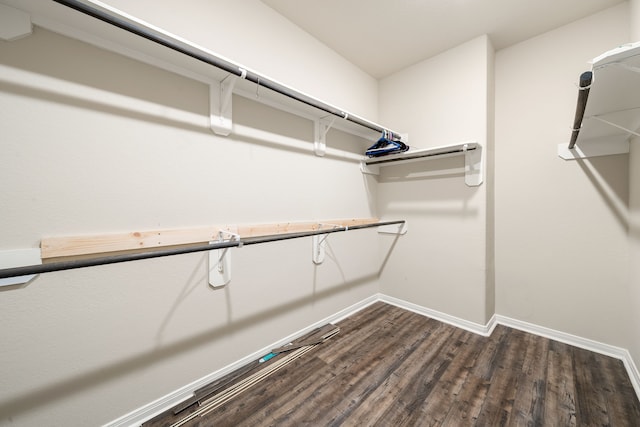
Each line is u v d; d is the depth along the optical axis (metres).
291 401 1.34
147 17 1.22
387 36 2.08
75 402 1.05
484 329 2.04
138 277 1.20
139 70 1.19
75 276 1.04
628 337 1.66
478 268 2.08
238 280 1.58
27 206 0.95
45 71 0.97
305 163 1.99
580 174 1.85
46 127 0.98
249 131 1.62
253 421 1.22
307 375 1.55
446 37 2.08
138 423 1.20
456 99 2.19
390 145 2.26
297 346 1.83
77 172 1.04
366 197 2.63
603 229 1.77
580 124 1.34
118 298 1.15
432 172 2.36
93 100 1.08
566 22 1.89
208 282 1.44
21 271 0.70
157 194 1.26
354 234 2.48
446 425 1.20
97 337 1.10
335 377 1.53
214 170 1.46
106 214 1.12
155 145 1.25
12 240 0.92
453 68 2.21
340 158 2.31
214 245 1.12
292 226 1.88
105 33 1.06
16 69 0.92
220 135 1.49
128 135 1.17
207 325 1.45
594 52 1.80
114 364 1.14
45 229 0.98
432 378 1.52
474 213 2.10
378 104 2.78
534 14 1.82
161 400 1.28
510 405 1.31
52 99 0.99
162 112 1.27
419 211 2.46
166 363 1.30
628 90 0.97
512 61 2.16
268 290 1.75
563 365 1.63
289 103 1.80
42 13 0.94
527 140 2.08
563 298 1.94
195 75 1.37
